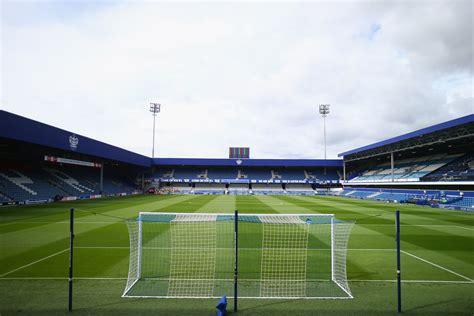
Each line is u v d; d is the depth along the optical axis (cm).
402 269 741
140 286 606
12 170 2986
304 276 680
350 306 516
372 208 2416
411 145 3438
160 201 2994
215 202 2922
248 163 5256
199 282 634
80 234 1159
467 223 1573
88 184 3800
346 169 5681
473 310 503
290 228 1267
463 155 3341
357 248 968
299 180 5384
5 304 515
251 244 985
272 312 489
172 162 5144
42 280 638
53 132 2416
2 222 1480
